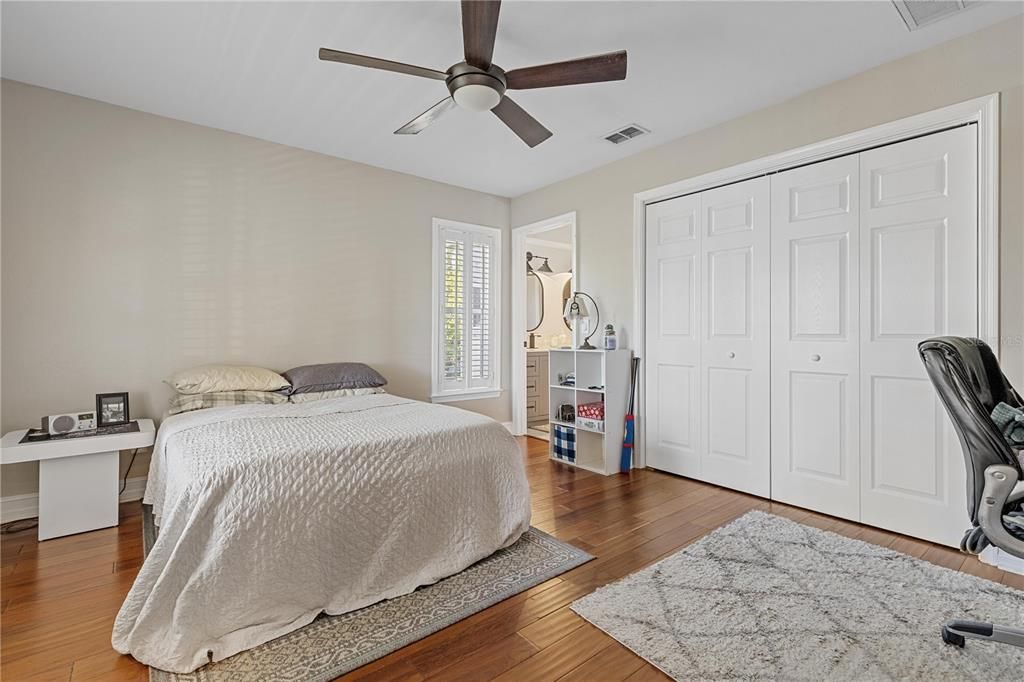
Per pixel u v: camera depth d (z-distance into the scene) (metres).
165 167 3.07
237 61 2.45
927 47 2.34
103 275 2.87
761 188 3.03
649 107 2.96
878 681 1.39
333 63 2.47
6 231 2.60
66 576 2.03
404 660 1.52
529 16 2.09
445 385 4.50
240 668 1.48
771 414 2.99
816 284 2.78
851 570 2.06
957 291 2.29
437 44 2.32
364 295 3.95
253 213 3.40
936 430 2.35
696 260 3.39
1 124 2.59
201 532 1.58
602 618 1.72
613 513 2.79
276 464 1.74
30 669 1.46
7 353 2.60
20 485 2.63
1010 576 2.02
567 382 4.18
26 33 2.20
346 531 1.82
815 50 2.36
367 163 3.94
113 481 2.55
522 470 2.41
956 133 2.29
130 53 2.37
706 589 1.91
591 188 4.10
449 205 4.50
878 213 2.54
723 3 2.02
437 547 2.05
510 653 1.55
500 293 4.90
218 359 3.26
